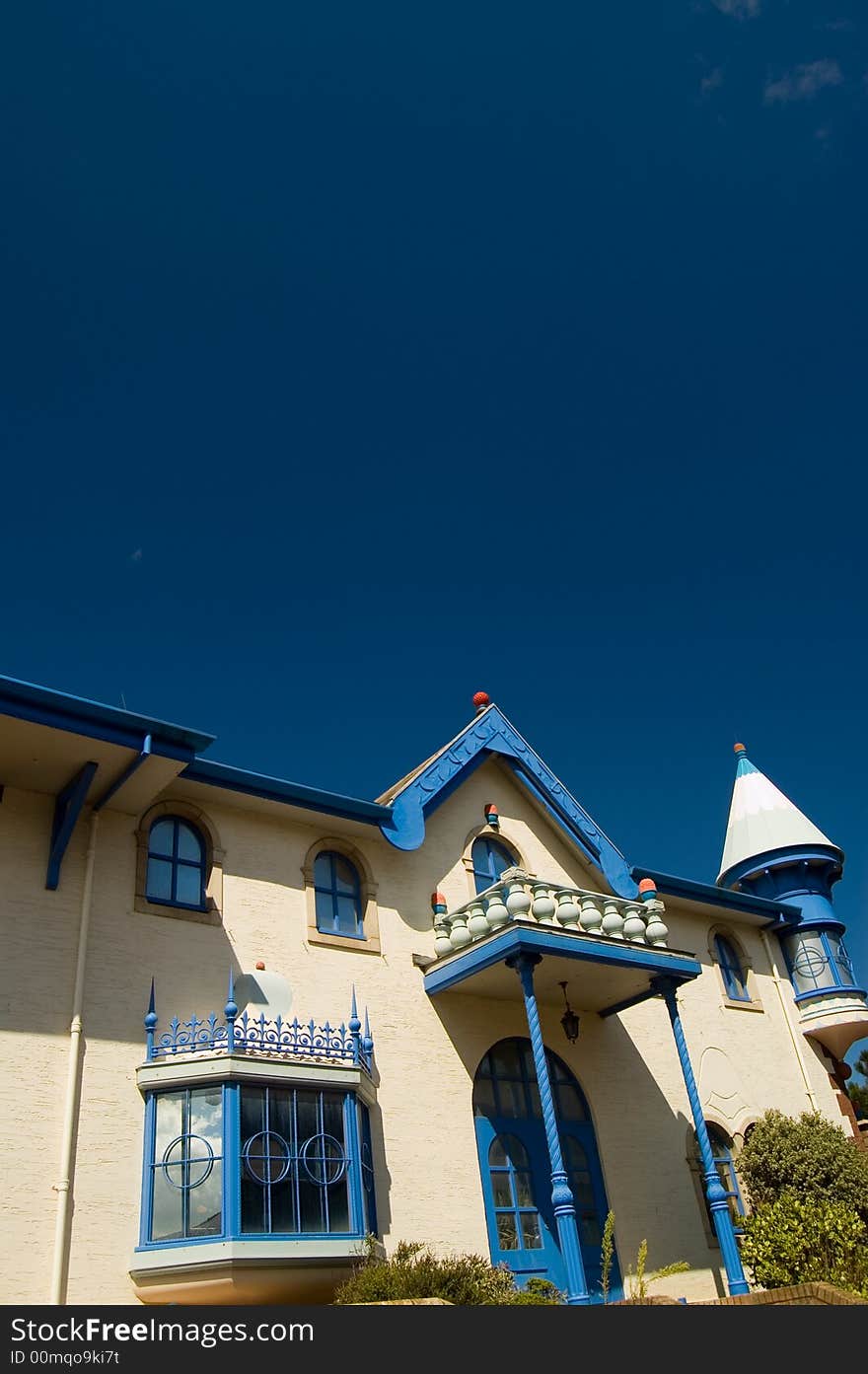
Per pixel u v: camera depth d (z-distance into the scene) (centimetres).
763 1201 1652
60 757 1207
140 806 1333
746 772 2467
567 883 1864
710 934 2098
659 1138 1705
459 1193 1388
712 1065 1894
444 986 1503
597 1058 1703
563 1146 1573
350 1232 1147
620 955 1520
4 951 1157
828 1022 2097
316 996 1405
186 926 1328
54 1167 1080
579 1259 1212
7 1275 1007
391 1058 1429
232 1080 1132
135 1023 1214
